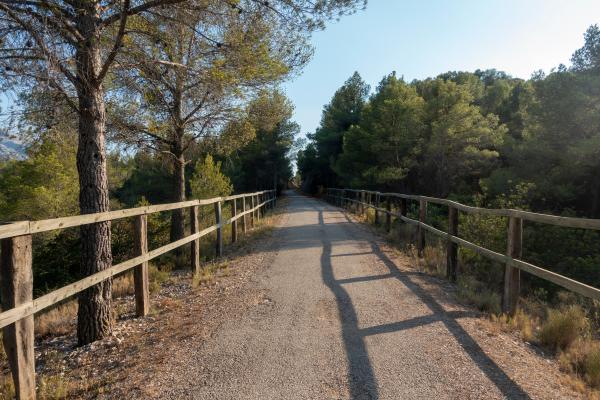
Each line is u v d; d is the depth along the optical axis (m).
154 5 5.05
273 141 45.19
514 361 3.81
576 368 3.68
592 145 14.77
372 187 32.19
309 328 4.66
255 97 11.09
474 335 4.41
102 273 4.59
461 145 26.20
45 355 4.76
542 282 9.77
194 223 7.88
